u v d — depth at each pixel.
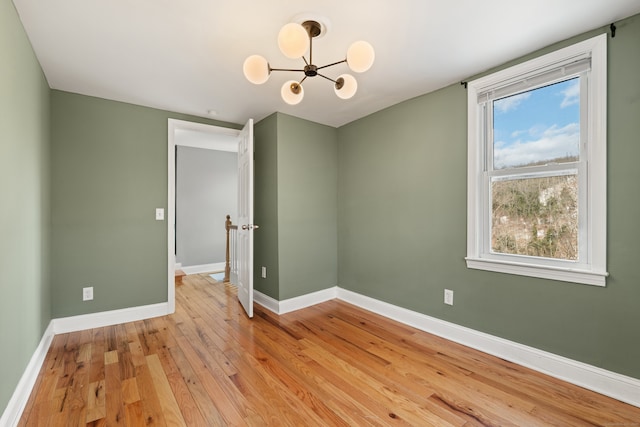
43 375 1.94
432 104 2.64
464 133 2.41
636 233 1.65
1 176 1.41
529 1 1.52
